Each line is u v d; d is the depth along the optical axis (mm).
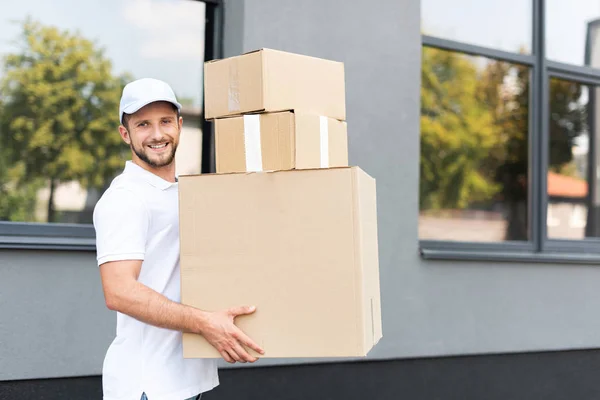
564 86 4488
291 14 3432
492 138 4234
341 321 1784
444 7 4137
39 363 2898
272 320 1813
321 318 1793
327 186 1797
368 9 3623
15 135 3178
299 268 1807
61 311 2941
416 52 3762
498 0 4277
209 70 1996
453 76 4156
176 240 1923
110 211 1819
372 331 1885
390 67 3682
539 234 4301
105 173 3330
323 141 1967
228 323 1800
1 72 3174
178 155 3416
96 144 3322
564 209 4430
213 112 1986
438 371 3746
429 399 3715
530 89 4352
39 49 3244
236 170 1945
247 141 1922
